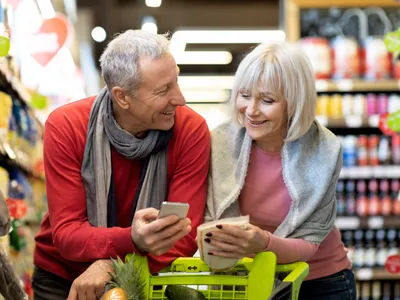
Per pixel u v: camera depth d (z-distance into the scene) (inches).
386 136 265.3
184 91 415.2
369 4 271.9
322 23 277.3
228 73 445.4
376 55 265.7
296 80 108.1
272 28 467.8
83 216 112.2
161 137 111.6
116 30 463.5
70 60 304.8
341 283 121.3
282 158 112.8
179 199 112.1
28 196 221.5
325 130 115.3
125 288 96.9
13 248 182.5
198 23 465.1
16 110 210.4
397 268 169.6
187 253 110.1
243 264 104.8
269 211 114.9
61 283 121.2
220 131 117.0
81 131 113.3
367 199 266.2
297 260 108.3
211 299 102.9
